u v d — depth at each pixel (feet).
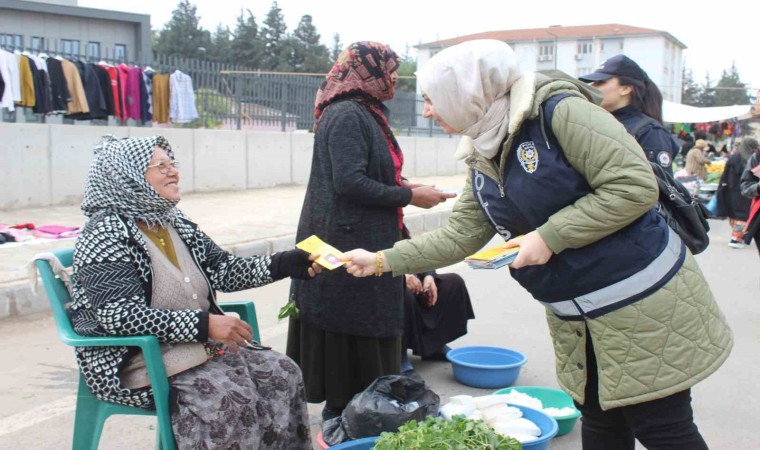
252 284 10.10
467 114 7.47
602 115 7.23
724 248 35.76
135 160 9.07
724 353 7.62
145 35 68.13
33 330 18.13
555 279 7.70
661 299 7.38
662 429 7.67
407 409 10.84
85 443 9.30
